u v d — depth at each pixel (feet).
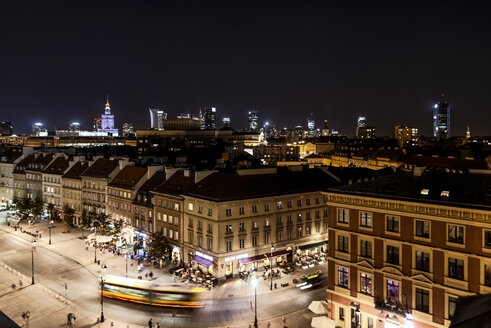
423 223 155.12
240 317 196.54
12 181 506.48
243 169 283.18
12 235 360.48
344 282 178.81
